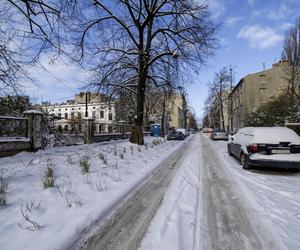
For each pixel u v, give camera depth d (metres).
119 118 27.48
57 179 6.37
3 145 9.48
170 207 5.00
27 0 6.84
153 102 29.72
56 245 3.39
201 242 3.62
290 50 25.64
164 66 16.67
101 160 9.47
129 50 16.36
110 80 16.88
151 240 3.65
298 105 22.58
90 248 3.44
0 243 3.34
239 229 4.05
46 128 13.52
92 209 4.67
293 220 4.42
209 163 10.77
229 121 54.19
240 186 6.72
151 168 9.09
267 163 8.30
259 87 38.44
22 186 5.64
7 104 13.81
